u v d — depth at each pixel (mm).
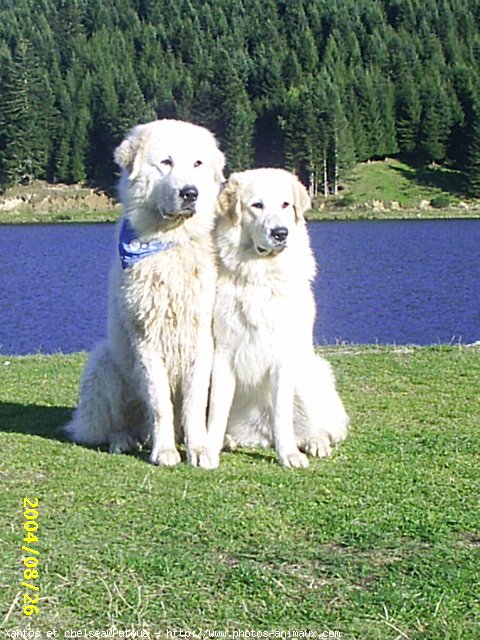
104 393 5191
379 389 6023
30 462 4988
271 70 57562
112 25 69375
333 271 22891
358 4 74875
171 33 68000
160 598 4090
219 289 4996
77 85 55688
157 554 4281
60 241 34531
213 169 5082
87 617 4031
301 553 4281
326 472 4871
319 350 7211
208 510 4543
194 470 4910
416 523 4445
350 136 51094
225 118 51531
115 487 4734
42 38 64000
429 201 49844
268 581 4148
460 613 4020
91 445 5230
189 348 5000
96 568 4219
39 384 6336
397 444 5172
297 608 4047
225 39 66875
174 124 5074
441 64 64688
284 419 4992
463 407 5676
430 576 4160
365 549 4305
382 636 3951
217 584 4145
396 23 75688
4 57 51344
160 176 4965
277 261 4953
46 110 51625
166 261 4938
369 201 48875
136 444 5242
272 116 51688
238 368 5027
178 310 4957
